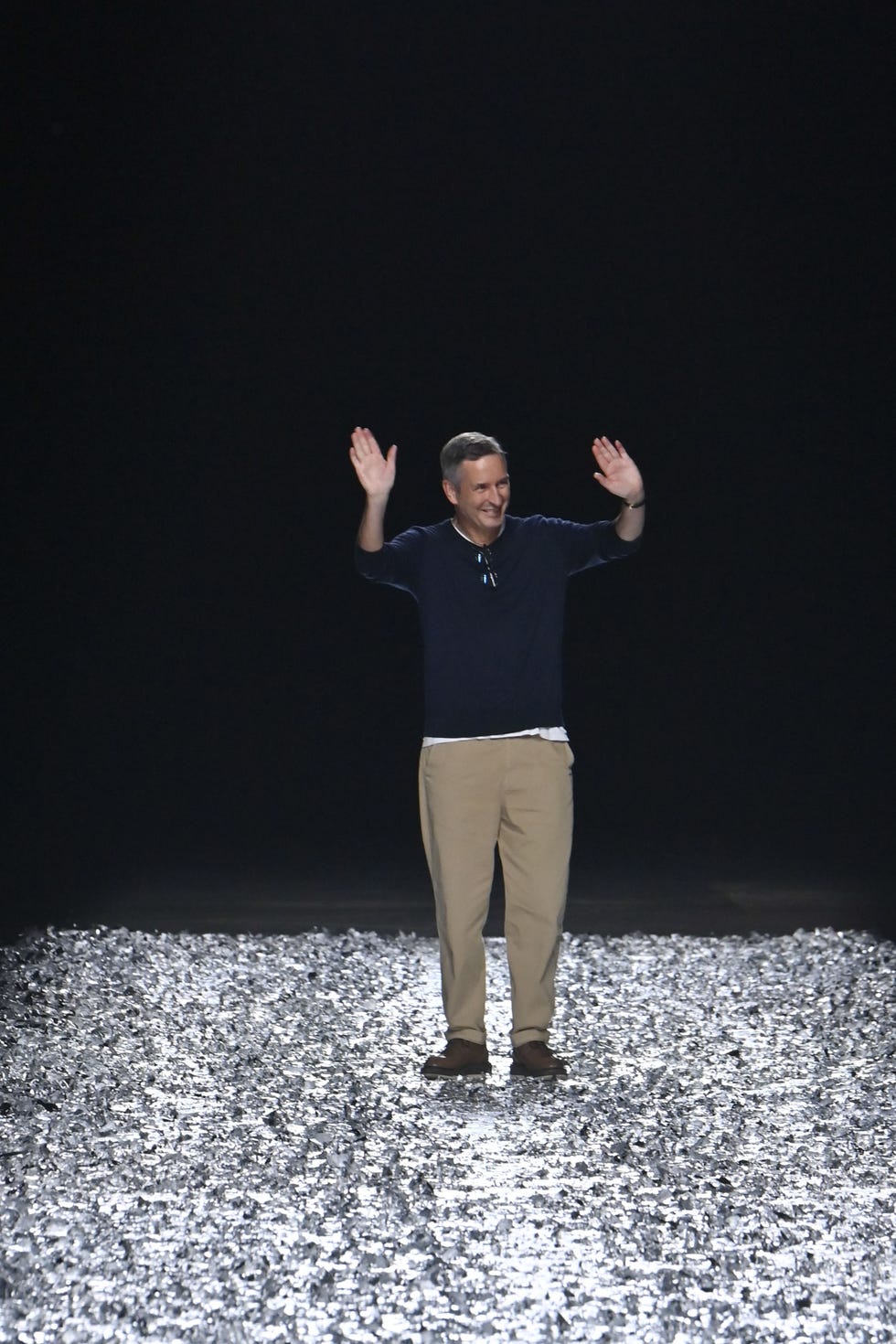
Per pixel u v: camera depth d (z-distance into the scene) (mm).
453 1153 12594
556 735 15422
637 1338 9094
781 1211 11172
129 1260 10234
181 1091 14477
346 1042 16500
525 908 15336
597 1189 11641
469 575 15344
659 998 18656
